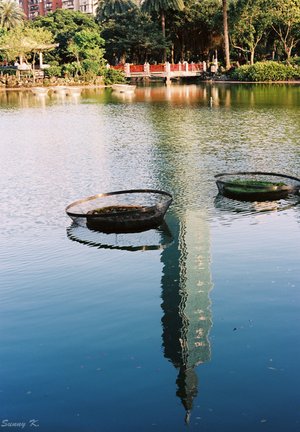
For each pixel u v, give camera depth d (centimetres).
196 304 984
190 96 5800
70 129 3391
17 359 833
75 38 8506
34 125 3662
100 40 8600
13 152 2581
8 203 1683
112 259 1215
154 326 916
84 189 1838
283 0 7231
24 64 8538
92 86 8206
